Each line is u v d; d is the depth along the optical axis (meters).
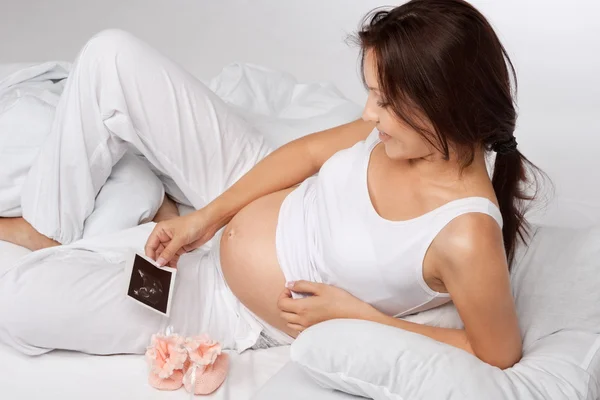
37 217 2.50
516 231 2.11
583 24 5.62
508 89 1.84
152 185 2.68
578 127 4.18
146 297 2.20
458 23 1.76
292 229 2.22
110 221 2.55
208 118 2.62
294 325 2.11
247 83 3.45
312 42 5.19
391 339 1.83
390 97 1.79
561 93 4.58
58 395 2.13
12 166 2.54
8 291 2.20
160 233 2.34
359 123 2.38
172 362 2.13
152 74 2.50
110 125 2.49
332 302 2.05
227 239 2.30
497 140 1.88
